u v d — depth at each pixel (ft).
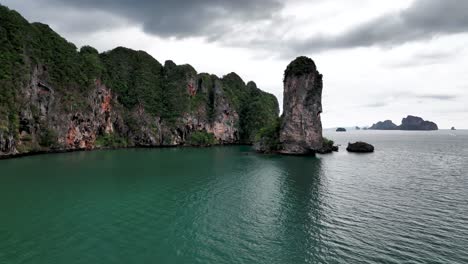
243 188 144.87
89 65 390.42
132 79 474.08
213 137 497.05
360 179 169.89
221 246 78.95
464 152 349.61
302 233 87.66
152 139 422.00
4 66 259.60
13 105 252.42
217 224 94.79
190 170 198.90
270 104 632.79
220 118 515.50
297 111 308.81
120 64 474.90
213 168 208.85
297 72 309.01
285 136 314.14
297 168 211.82
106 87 401.49
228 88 588.50
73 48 394.11
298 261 71.05
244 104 597.52
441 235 85.87
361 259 71.87
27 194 128.57
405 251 75.87
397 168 214.90
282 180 165.58
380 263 69.77
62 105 318.86
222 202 119.65
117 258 71.51
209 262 70.33
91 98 363.35
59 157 258.98
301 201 121.49
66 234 85.51
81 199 121.90
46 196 125.80
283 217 101.55
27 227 90.33
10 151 243.60
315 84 313.73
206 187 146.41
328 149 344.90
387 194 133.69
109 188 142.20
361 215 103.71
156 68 528.63
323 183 157.89
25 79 273.33
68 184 149.28
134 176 173.99
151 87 479.00
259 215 103.60
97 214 103.35
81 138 341.62
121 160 248.11
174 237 84.43
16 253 73.15
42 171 184.75
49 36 361.51
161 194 131.75
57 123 307.78
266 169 205.98
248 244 80.28
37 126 284.61
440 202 120.16
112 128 407.85
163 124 447.83
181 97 481.46
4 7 305.12
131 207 111.86
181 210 108.78
